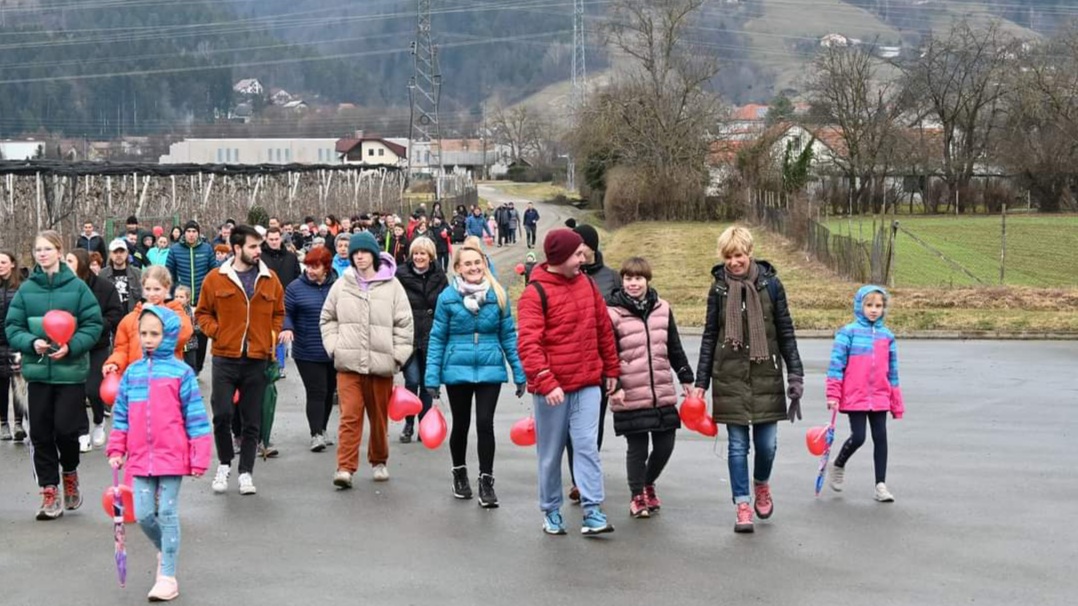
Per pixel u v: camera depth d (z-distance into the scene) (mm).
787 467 10891
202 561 7863
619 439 12266
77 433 9188
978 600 7062
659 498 9672
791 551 8086
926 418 13656
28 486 10211
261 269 10078
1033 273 36500
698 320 24688
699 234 57406
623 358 8812
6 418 12328
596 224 77188
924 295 27109
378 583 7371
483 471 9391
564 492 9906
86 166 36094
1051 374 17531
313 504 9461
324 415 11742
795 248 42312
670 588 7262
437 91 77125
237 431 11578
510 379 17172
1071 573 7621
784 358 8828
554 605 6938
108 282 11828
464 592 7188
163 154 115562
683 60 73000
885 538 8438
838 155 75875
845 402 9586
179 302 11227
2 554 8070
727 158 70875
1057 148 74188
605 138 73438
